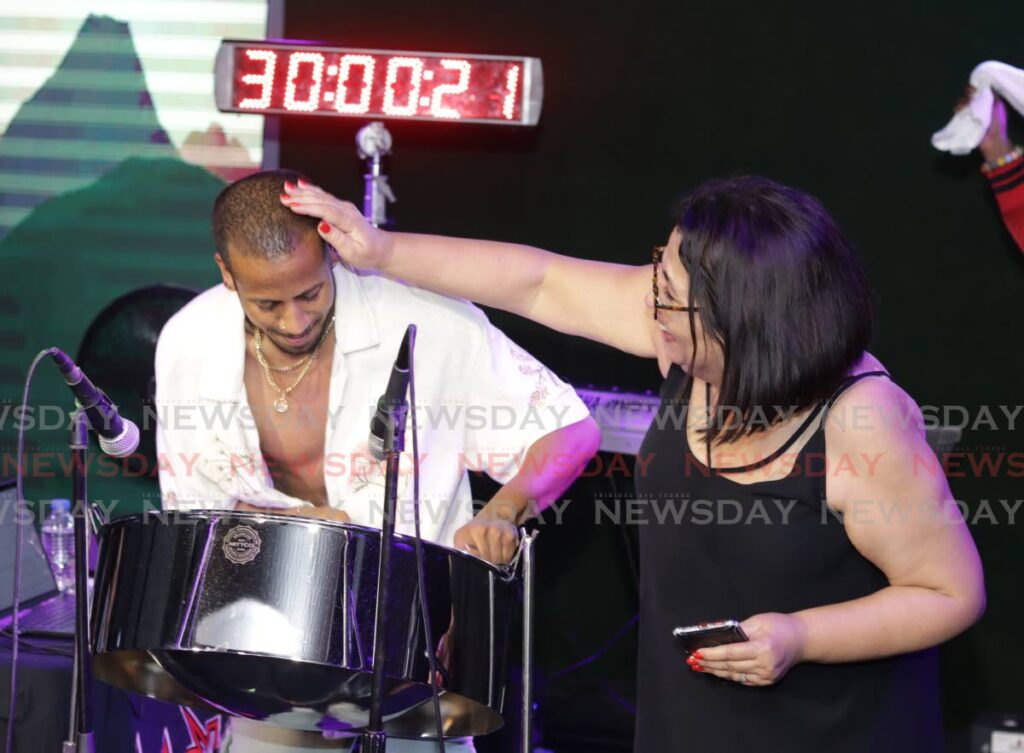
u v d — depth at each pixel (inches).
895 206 244.8
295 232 123.1
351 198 257.3
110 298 261.6
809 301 99.3
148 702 160.2
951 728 242.2
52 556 190.5
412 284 128.7
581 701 243.4
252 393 138.9
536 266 127.1
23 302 262.5
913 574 102.4
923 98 242.7
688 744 106.8
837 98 245.0
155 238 260.8
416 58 211.9
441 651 112.7
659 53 248.8
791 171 247.1
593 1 249.1
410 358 101.3
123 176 260.5
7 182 262.1
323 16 254.1
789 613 104.3
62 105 260.5
